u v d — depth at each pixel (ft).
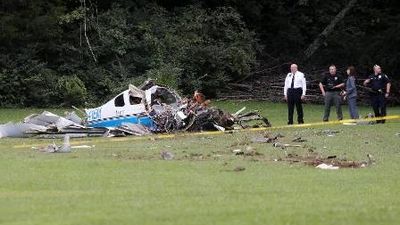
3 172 142.61
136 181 132.26
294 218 96.78
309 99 451.94
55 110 394.52
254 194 118.01
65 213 101.40
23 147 197.06
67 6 462.19
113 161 162.20
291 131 246.47
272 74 497.87
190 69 455.22
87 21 445.78
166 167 152.76
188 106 253.44
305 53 513.45
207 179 134.92
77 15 433.48
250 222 94.12
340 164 160.25
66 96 414.21
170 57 453.17
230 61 466.29
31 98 412.98
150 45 450.71
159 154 178.91
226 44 477.77
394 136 226.58
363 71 490.90
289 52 529.45
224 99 455.63
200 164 158.61
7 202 110.11
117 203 108.99
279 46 534.78
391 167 155.43
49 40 433.89
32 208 105.19
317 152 183.83
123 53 442.09
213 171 147.13
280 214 99.40
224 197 114.52
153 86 263.49
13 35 416.26
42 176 137.49
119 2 477.77
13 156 172.35
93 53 441.68
